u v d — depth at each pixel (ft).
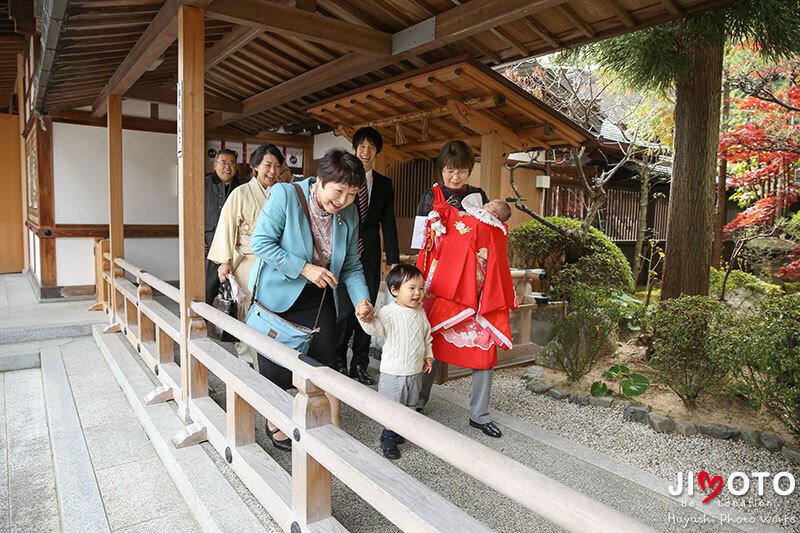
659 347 13.17
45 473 11.75
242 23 11.47
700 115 16.98
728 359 11.44
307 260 8.49
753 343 10.91
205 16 11.10
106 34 12.43
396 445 9.85
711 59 16.67
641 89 18.22
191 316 11.01
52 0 9.77
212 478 8.89
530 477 4.05
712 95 16.90
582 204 29.19
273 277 8.77
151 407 12.21
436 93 14.87
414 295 9.70
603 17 11.99
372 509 8.08
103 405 13.82
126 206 26.11
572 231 21.63
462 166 10.77
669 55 15.94
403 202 21.79
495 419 11.62
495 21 11.19
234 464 9.00
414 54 13.55
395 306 9.94
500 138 14.80
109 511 8.93
